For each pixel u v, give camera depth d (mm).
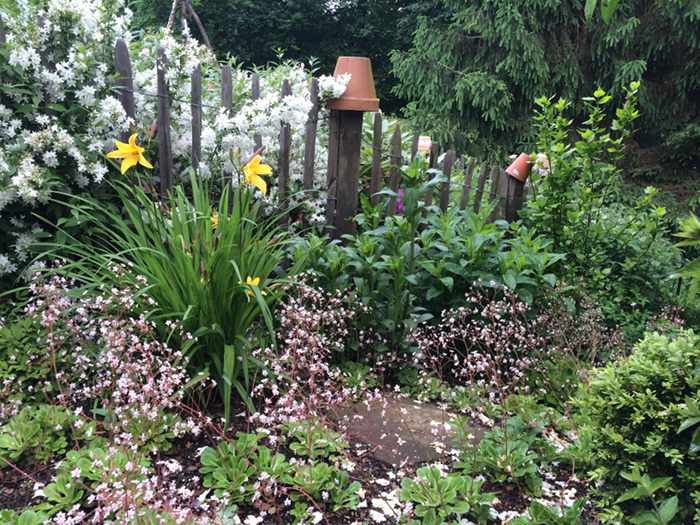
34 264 3090
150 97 3434
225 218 2596
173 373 2291
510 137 11617
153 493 1772
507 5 10289
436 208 3236
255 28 18812
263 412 2549
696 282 1585
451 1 11656
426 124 11500
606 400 2123
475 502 1983
